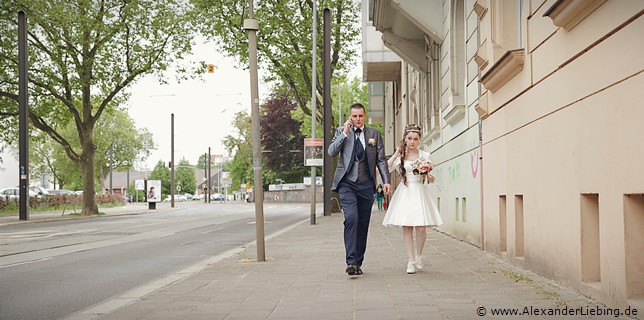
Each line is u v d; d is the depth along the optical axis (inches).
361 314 233.3
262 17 1384.1
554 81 296.5
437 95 758.5
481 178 475.2
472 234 521.0
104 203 2578.7
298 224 961.5
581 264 263.6
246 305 262.7
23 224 1092.5
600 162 241.1
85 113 1489.9
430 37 748.6
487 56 421.4
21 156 1201.4
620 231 223.5
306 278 339.6
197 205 2982.3
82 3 1389.0
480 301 252.1
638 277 219.1
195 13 1413.6
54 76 1397.6
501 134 407.5
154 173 5674.2
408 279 321.7
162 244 632.4
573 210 272.2
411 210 341.1
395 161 353.7
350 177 338.0
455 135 609.0
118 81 1459.2
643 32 203.6
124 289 340.5
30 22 1336.1
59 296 317.7
